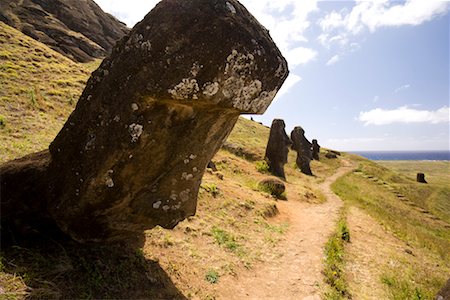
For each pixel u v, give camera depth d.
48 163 4.82
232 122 4.51
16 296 3.86
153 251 6.46
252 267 7.49
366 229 12.28
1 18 33.56
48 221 4.80
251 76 3.83
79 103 4.48
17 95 14.24
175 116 4.01
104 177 4.05
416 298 6.88
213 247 7.80
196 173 4.57
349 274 8.01
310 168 30.77
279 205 13.66
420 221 18.66
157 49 3.71
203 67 3.61
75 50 34.84
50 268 4.50
